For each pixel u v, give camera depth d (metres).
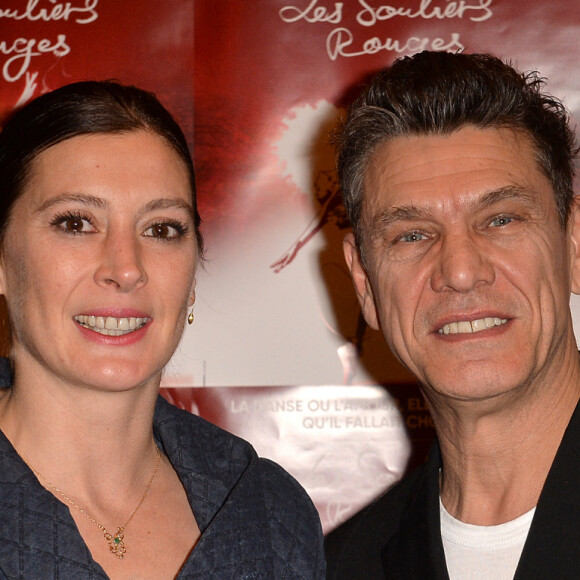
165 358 1.51
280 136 2.55
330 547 1.82
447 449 1.71
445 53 1.74
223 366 2.53
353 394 2.53
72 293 1.43
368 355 2.53
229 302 2.53
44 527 1.40
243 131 2.55
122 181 1.44
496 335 1.58
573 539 1.51
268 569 1.55
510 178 1.60
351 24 2.54
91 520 1.51
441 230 1.62
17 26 2.56
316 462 2.52
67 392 1.49
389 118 1.68
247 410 2.52
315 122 2.54
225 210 2.54
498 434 1.64
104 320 1.46
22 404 1.53
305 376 2.53
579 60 2.51
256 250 2.54
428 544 1.65
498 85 1.65
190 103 2.54
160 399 1.72
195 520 1.62
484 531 1.63
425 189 1.61
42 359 1.47
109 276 1.42
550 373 1.63
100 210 1.44
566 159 1.71
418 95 1.66
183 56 2.55
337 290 2.53
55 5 2.56
